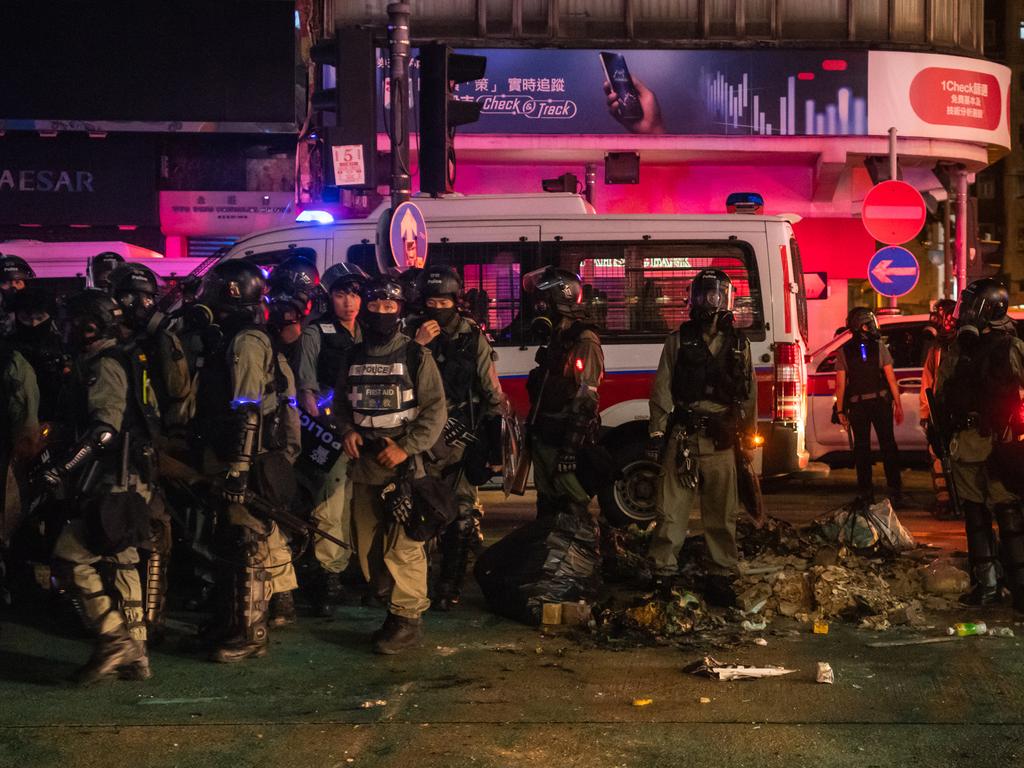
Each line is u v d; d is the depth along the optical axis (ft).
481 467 37.52
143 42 117.08
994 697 27.86
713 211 122.01
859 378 60.75
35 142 118.01
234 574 31.68
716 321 36.29
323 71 115.03
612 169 116.26
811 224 120.06
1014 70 387.96
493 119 113.80
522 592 35.83
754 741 24.86
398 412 31.55
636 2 115.14
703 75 115.03
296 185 117.29
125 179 118.73
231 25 117.08
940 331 55.11
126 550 29.45
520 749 24.48
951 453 37.09
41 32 116.26
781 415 53.93
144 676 29.68
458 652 32.48
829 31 116.26
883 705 27.27
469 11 114.62
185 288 41.04
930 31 117.60
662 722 26.16
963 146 119.65
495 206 58.03
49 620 36.88
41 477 28.19
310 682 29.50
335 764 23.67
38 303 38.40
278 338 38.78
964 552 45.68
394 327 31.94
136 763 23.76
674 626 34.04
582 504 38.73
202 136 119.14
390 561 32.27
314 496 37.19
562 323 38.65
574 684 29.25
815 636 34.09
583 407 37.76
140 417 29.17
